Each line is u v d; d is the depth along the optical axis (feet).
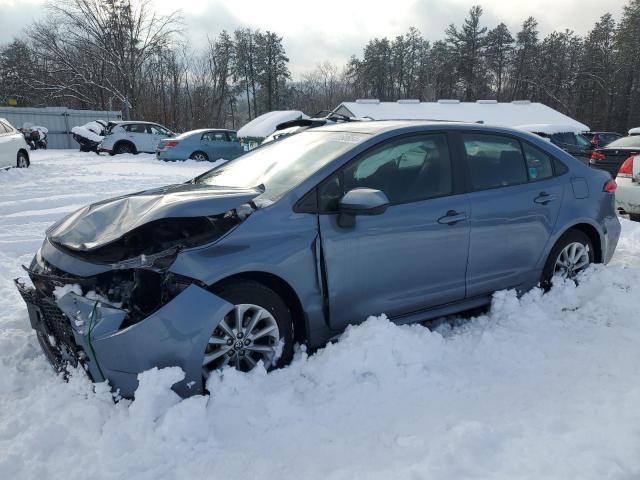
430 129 12.14
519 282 13.34
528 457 7.59
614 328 12.10
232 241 9.46
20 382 10.18
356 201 9.82
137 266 8.93
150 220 9.14
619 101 212.43
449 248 11.78
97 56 137.39
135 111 135.33
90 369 8.82
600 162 40.09
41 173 43.52
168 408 8.31
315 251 10.13
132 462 7.66
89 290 9.37
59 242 10.10
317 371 9.70
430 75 238.27
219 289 9.18
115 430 8.18
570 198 13.91
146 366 8.55
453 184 12.09
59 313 9.31
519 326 12.11
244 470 7.55
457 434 8.13
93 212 10.59
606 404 9.03
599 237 14.65
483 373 10.26
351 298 10.69
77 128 81.00
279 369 9.85
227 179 12.46
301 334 10.52
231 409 8.64
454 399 9.36
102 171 47.06
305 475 7.42
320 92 236.22
